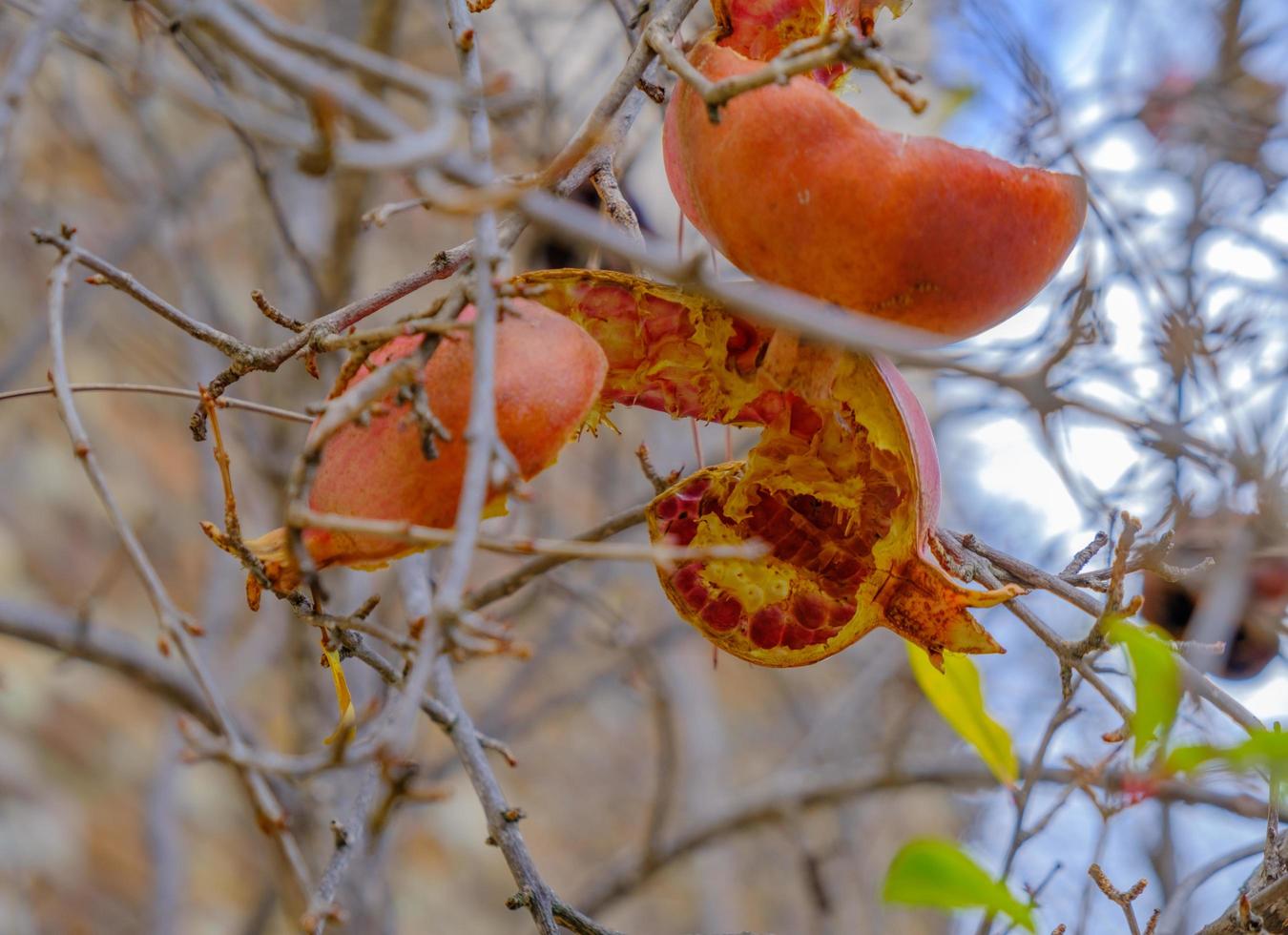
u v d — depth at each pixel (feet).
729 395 2.02
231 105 1.99
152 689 2.71
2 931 3.84
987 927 2.07
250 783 2.15
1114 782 2.14
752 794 3.01
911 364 1.93
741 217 1.88
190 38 2.25
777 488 2.06
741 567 2.06
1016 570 2.06
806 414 2.05
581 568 3.84
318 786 2.69
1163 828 2.69
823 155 1.86
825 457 2.05
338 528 1.80
